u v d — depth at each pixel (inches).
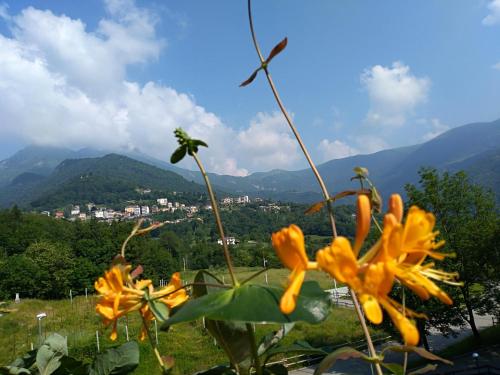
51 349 92.8
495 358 701.3
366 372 712.4
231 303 57.4
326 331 927.7
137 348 91.8
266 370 75.3
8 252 2461.9
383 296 54.4
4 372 90.7
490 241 714.2
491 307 764.0
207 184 63.6
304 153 77.2
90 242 2050.9
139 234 80.1
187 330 982.4
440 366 690.2
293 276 53.9
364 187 74.9
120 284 74.4
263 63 77.8
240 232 2960.1
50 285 1702.8
